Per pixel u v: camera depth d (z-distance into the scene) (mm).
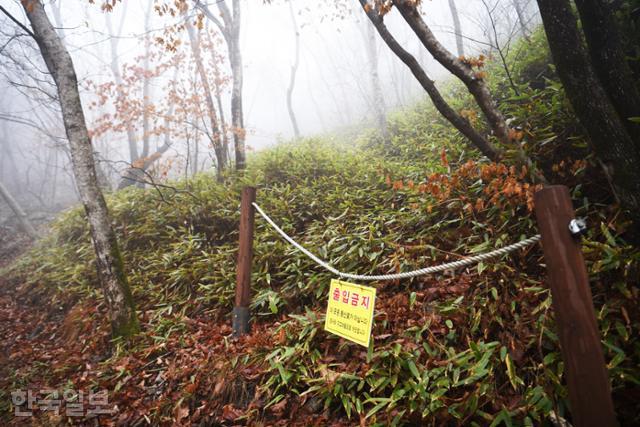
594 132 2879
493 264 3502
